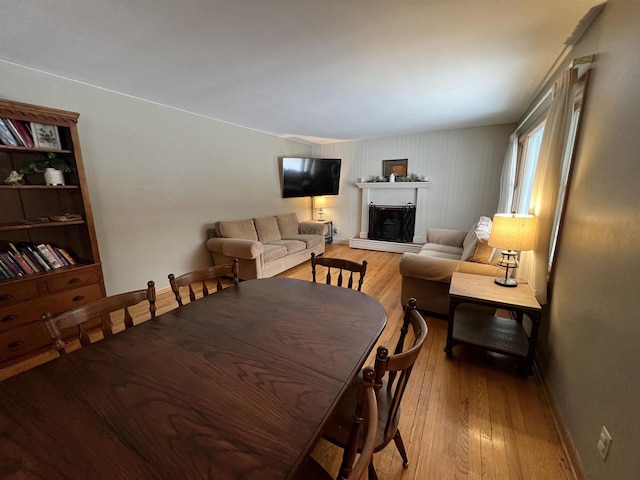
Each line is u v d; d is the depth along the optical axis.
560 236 1.87
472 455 1.37
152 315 1.41
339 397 0.81
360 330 1.18
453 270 2.58
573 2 1.50
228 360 0.98
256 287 1.69
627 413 0.99
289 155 5.70
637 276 1.01
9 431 0.70
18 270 2.15
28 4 1.48
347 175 6.19
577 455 1.29
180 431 0.69
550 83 2.56
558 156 1.87
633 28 1.18
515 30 1.78
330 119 4.11
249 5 1.51
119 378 0.89
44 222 2.22
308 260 4.82
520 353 1.93
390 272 4.27
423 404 1.70
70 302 2.35
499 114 3.94
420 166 5.39
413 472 1.29
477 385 1.86
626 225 1.11
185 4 1.50
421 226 5.55
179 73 2.43
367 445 0.57
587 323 1.37
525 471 1.29
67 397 0.81
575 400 1.39
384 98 3.15
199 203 3.88
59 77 2.47
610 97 1.36
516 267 2.23
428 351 2.26
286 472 0.58
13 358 2.07
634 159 1.10
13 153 2.25
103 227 2.87
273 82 2.64
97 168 2.79
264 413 0.74
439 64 2.29
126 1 1.47
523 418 1.59
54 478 0.58
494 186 4.86
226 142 4.22
